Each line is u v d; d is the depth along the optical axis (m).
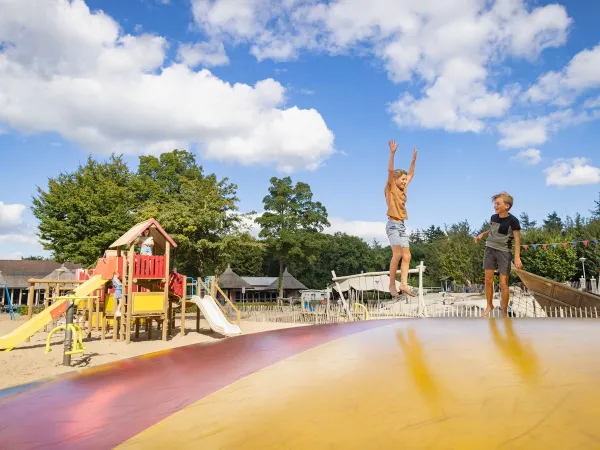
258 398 1.26
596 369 1.25
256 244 32.66
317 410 1.10
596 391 1.08
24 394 1.62
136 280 17.91
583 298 9.27
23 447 1.10
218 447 0.97
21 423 1.28
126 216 31.59
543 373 1.24
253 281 62.69
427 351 1.59
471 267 54.19
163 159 37.66
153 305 17.31
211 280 20.84
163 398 1.39
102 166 33.09
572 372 1.23
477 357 1.45
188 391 1.43
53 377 1.93
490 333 1.89
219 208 31.12
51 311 15.33
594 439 0.85
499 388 1.14
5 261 60.38
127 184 34.00
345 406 1.11
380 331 2.19
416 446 0.88
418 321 2.56
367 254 80.44
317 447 0.91
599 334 1.80
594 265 41.75
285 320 27.78
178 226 29.39
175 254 31.42
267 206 53.31
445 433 0.92
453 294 38.81
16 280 56.28
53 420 1.28
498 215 6.09
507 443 0.86
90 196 30.66
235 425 1.08
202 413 1.19
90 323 18.31
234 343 2.30
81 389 1.60
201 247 30.19
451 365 1.37
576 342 1.63
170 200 33.00
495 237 6.03
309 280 77.12
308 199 53.84
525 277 9.86
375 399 1.13
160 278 17.62
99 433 1.14
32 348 14.87
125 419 1.23
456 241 58.34
